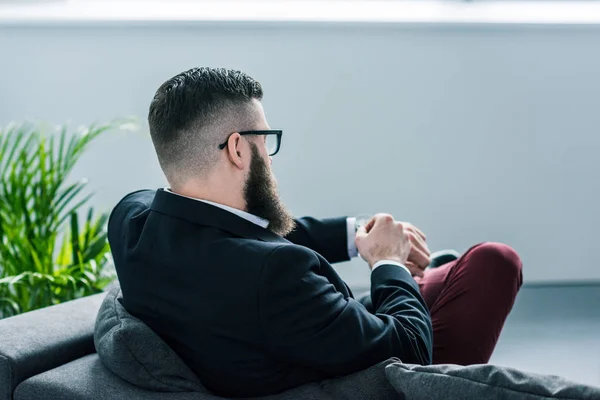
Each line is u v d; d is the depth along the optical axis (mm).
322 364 1298
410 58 3879
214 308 1289
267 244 1294
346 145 3920
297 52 3848
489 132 3947
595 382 2703
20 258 2443
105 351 1372
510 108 3941
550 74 3932
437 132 3934
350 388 1296
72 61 3779
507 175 3980
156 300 1364
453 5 3967
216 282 1285
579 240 4039
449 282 1762
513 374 1092
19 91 3783
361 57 3867
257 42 3832
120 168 3844
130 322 1369
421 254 1794
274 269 1260
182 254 1328
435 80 3900
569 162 3992
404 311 1402
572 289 3994
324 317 1274
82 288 2486
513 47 3900
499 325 1729
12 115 3791
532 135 3965
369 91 3889
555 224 4027
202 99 1386
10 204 2469
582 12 3949
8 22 3705
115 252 1497
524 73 3922
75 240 2531
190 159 1396
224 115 1393
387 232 1589
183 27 3797
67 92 3793
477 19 3842
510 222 4012
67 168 2598
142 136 3830
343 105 3891
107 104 3814
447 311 1730
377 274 1518
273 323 1263
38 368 1457
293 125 3893
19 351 1432
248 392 1342
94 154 3826
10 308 2459
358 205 3963
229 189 1413
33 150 3637
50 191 2512
